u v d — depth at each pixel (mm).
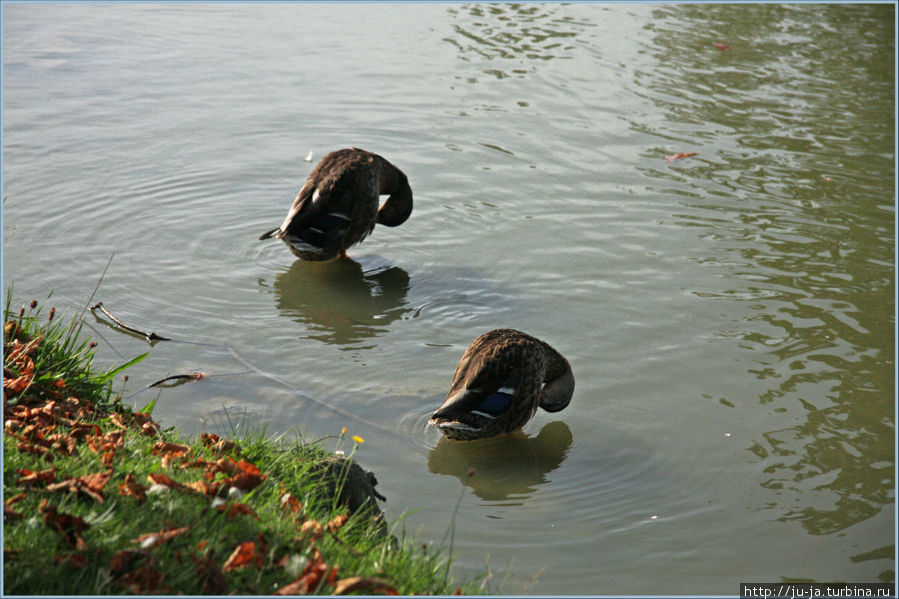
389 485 7555
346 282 11555
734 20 23641
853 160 15445
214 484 5699
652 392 9125
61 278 11047
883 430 8453
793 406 8852
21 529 4695
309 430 8203
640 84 18859
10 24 21953
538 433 8477
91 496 5148
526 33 22266
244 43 21156
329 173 11883
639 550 6809
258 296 11062
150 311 10453
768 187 14367
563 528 7062
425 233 12914
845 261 12062
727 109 17562
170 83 18375
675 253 12266
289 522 5609
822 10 24797
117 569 4574
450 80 18938
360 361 9602
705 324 10453
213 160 14875
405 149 15609
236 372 9227
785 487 7648
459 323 10523
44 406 6621
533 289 11352
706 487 7648
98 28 21953
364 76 19078
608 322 10516
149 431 6836
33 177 13844
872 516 7273
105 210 12961
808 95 18438
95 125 16078
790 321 10539
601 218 13320
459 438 8273
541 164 15117
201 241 12367
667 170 14953
